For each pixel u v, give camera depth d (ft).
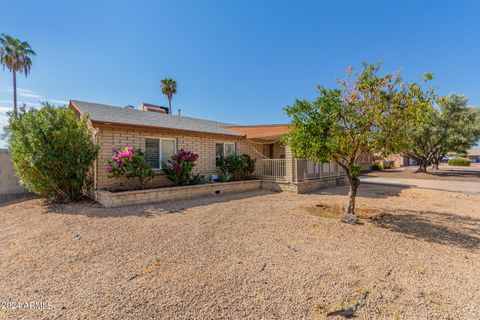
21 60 72.28
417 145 70.49
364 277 9.73
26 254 12.05
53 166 23.59
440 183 48.39
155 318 7.18
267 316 7.33
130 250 12.48
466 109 63.52
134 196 24.68
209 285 9.06
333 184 42.45
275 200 27.86
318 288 8.87
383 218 19.45
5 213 21.24
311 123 17.29
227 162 37.68
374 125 17.28
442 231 16.05
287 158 35.42
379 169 92.84
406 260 11.43
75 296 8.38
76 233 15.19
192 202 26.16
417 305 7.97
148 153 30.89
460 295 8.57
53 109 23.80
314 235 15.03
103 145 26.84
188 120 43.55
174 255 11.87
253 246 13.12
